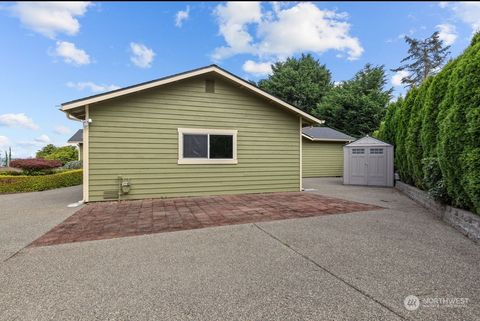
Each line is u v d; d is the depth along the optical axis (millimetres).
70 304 2012
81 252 3119
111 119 6539
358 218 4773
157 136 6949
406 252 3055
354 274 2492
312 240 3529
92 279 2426
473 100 3604
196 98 7363
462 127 3844
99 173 6449
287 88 26203
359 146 10617
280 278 2428
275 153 8383
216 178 7617
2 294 2158
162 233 3898
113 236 3760
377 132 13734
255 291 2193
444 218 4566
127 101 6680
